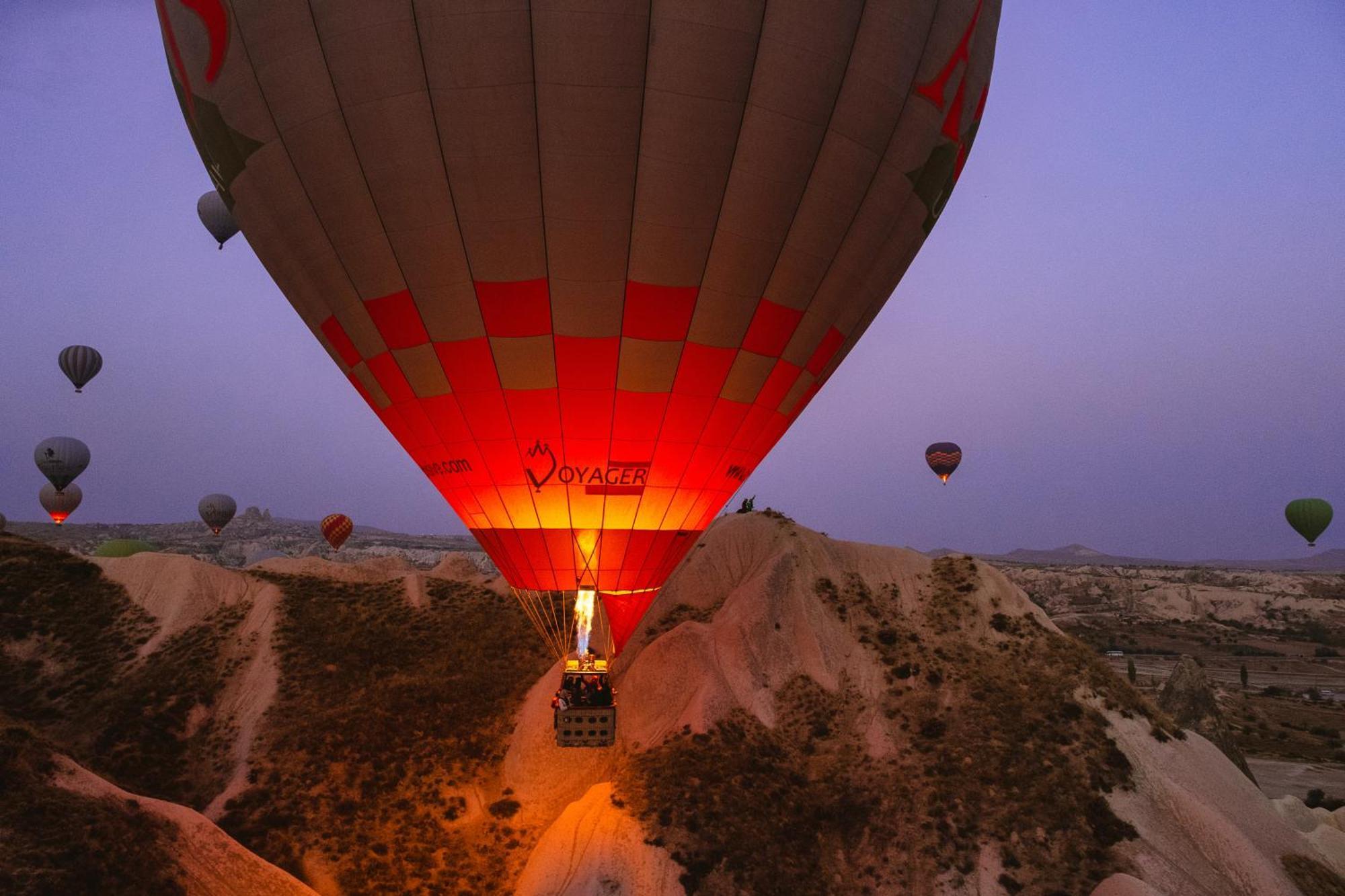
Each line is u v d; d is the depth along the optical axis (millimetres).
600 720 13906
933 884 23688
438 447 14656
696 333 13469
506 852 24797
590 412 13750
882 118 12906
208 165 14383
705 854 23141
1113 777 26625
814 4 11938
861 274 14422
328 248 13438
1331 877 25297
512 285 12891
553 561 14594
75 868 17203
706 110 11969
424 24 11469
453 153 12070
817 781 26938
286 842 23516
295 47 12016
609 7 11375
